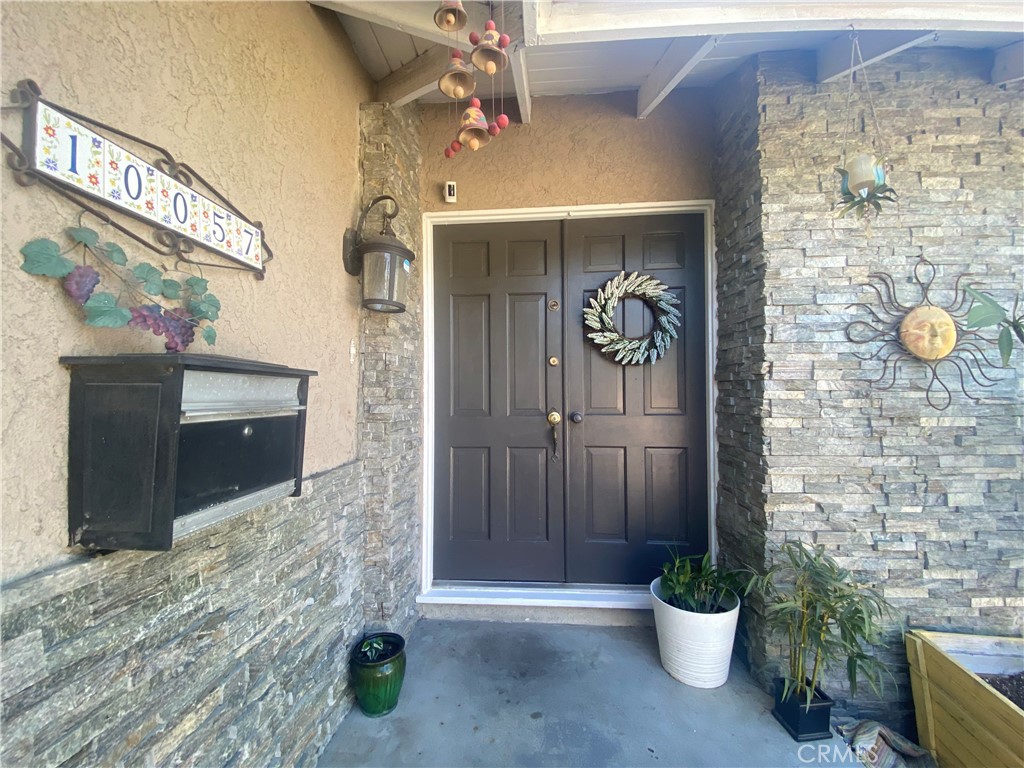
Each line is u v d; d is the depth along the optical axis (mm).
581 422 2301
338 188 1664
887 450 1669
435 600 2176
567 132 2229
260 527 1158
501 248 2348
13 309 638
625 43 1811
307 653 1372
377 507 1842
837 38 1646
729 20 1380
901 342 1658
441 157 2299
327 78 1585
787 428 1707
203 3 1003
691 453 2234
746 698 1664
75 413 712
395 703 1619
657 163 2195
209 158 1013
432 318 2354
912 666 1569
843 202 1695
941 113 1697
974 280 1662
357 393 1820
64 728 680
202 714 953
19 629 625
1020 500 1620
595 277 2299
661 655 1828
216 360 767
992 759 1261
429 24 1416
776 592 1636
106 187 763
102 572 743
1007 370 1635
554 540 2303
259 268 1180
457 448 2367
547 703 1637
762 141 1752
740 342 1927
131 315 732
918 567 1645
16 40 640
